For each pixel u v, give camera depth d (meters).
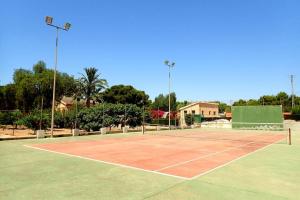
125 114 33.06
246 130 40.50
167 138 25.30
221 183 8.78
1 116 31.12
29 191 7.61
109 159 13.12
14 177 9.21
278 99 101.12
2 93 52.47
